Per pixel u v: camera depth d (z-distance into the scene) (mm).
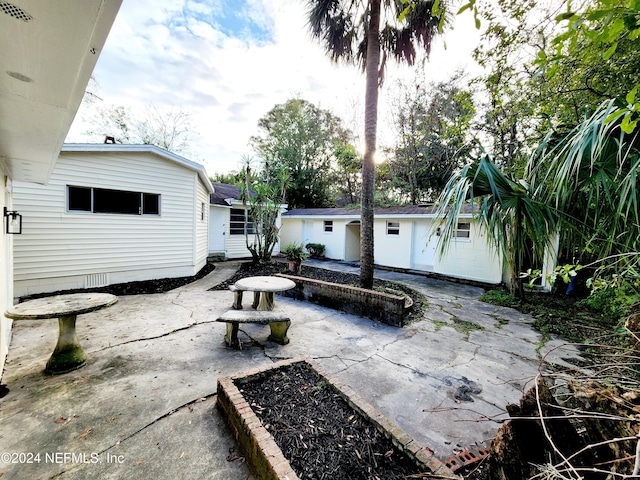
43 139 2172
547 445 1228
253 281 4801
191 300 5547
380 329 4293
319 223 13492
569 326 4418
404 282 8086
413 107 14109
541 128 4695
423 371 3008
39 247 5418
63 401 2344
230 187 14328
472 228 8203
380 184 16922
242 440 1845
